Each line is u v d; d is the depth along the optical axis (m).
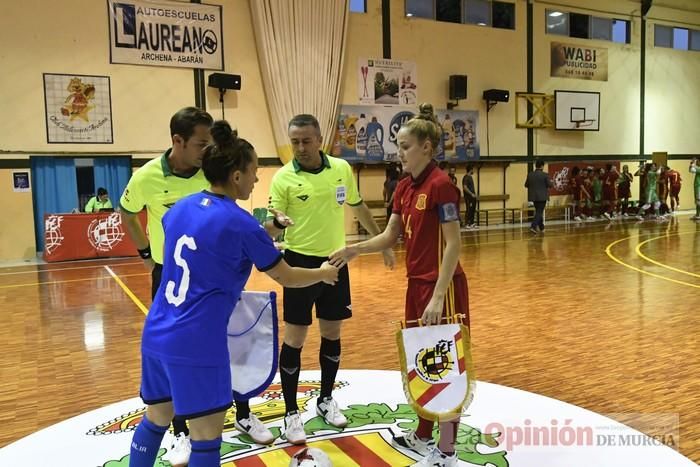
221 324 2.18
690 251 10.94
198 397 2.13
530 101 17.36
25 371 4.52
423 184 2.74
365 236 14.73
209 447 2.24
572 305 6.53
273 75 13.50
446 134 16.14
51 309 6.84
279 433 3.26
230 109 13.41
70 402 3.84
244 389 2.98
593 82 18.42
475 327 5.62
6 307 7.00
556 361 4.50
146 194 2.99
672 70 20.03
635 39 19.14
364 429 3.27
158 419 2.39
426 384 2.64
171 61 12.73
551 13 17.58
